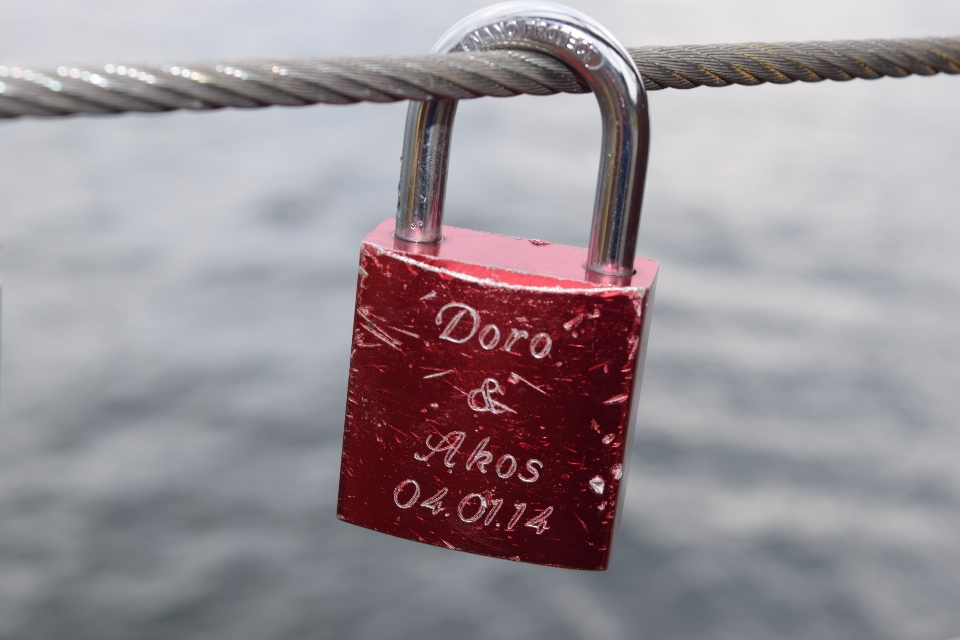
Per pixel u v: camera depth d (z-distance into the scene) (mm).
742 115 26578
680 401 13305
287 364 14148
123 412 12664
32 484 11219
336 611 10039
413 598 10281
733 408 13266
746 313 15852
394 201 20469
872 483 12164
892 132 26000
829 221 19797
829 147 24406
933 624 10016
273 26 30688
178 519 11055
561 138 24141
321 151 22875
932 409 13750
